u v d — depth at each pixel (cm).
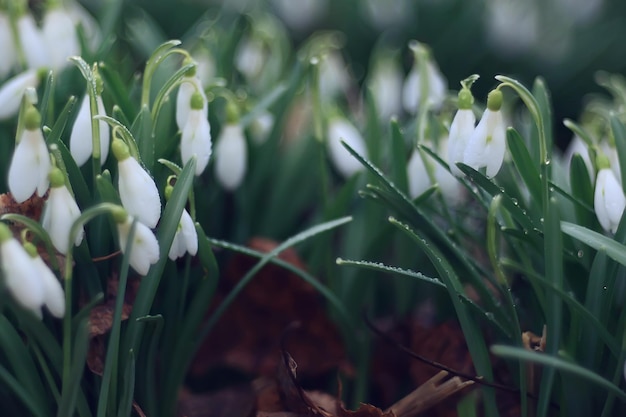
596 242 44
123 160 43
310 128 58
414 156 52
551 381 45
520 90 44
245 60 63
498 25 94
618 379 44
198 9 92
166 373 49
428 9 95
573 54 97
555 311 44
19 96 49
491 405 47
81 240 44
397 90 63
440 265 45
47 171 43
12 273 41
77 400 45
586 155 52
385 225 52
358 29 96
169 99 50
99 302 46
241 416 51
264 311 53
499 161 45
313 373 53
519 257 49
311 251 56
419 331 52
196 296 48
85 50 54
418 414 50
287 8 94
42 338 44
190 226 45
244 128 55
